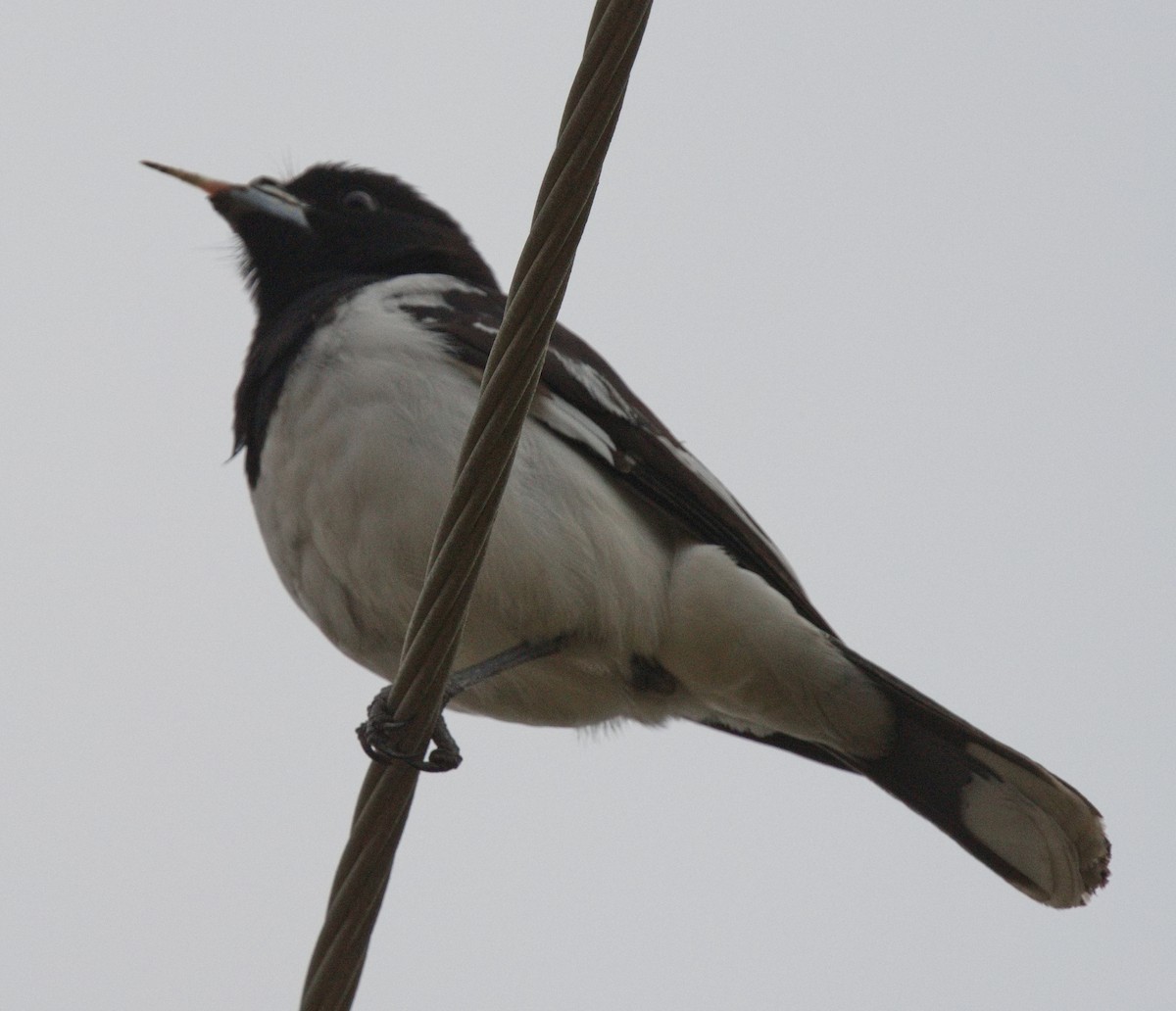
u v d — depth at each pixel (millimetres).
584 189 6844
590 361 11148
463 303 10898
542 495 10461
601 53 6754
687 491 10898
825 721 11273
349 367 10461
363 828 7527
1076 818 10797
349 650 11164
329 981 7434
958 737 11039
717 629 10852
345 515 10336
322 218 12875
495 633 10727
